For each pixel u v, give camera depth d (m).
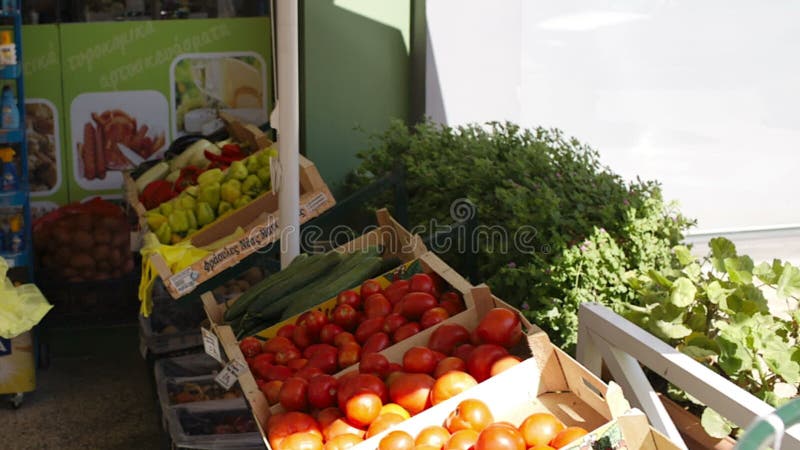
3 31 4.64
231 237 4.07
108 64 5.56
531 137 5.04
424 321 2.92
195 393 3.86
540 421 2.23
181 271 3.73
